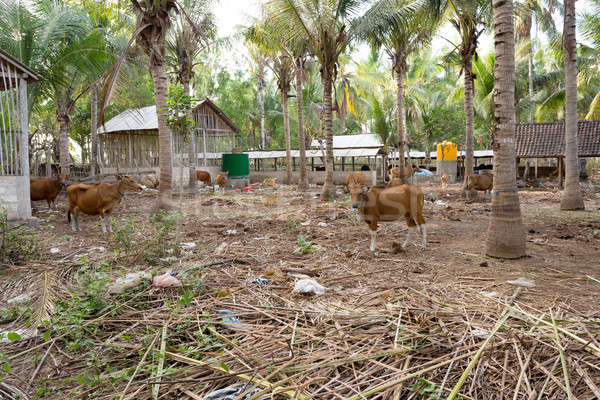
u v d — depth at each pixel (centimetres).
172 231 793
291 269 562
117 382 290
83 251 685
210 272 550
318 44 1455
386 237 805
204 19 1678
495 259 620
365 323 380
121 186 844
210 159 2486
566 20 1156
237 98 3816
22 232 648
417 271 554
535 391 267
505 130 616
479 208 1265
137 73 1677
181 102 692
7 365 289
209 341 348
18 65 919
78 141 3044
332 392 269
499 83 616
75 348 340
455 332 354
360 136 2797
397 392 268
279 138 4291
